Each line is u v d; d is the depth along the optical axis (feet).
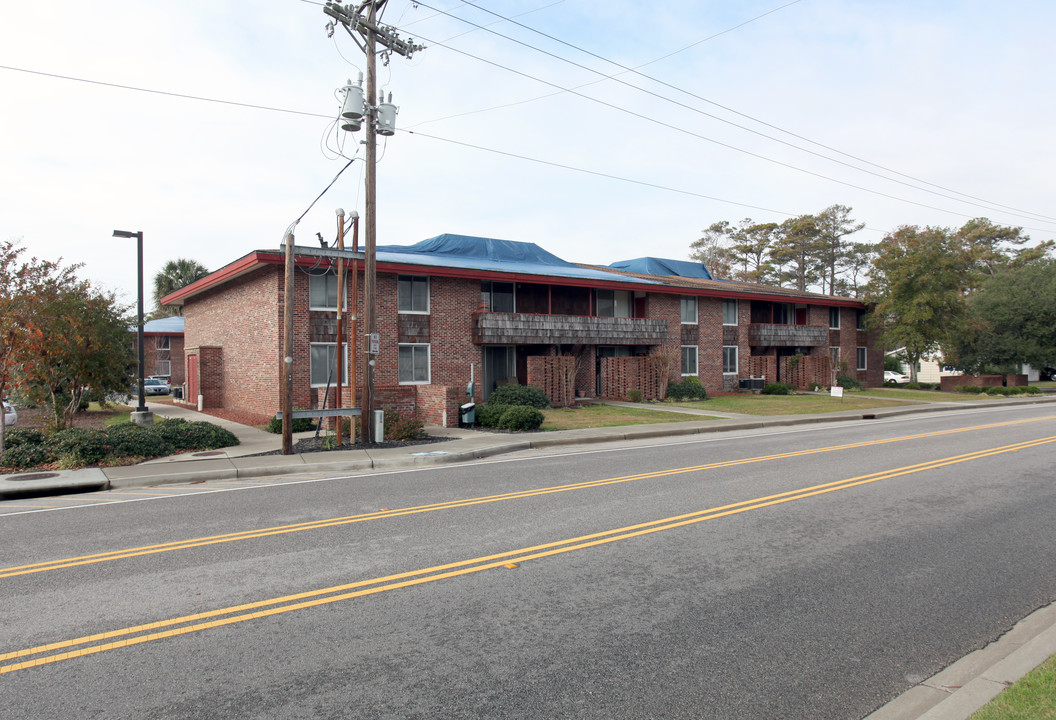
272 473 38.70
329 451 45.19
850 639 14.39
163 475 35.99
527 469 38.29
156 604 16.37
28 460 39.04
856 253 209.46
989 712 10.46
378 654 13.56
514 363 86.63
